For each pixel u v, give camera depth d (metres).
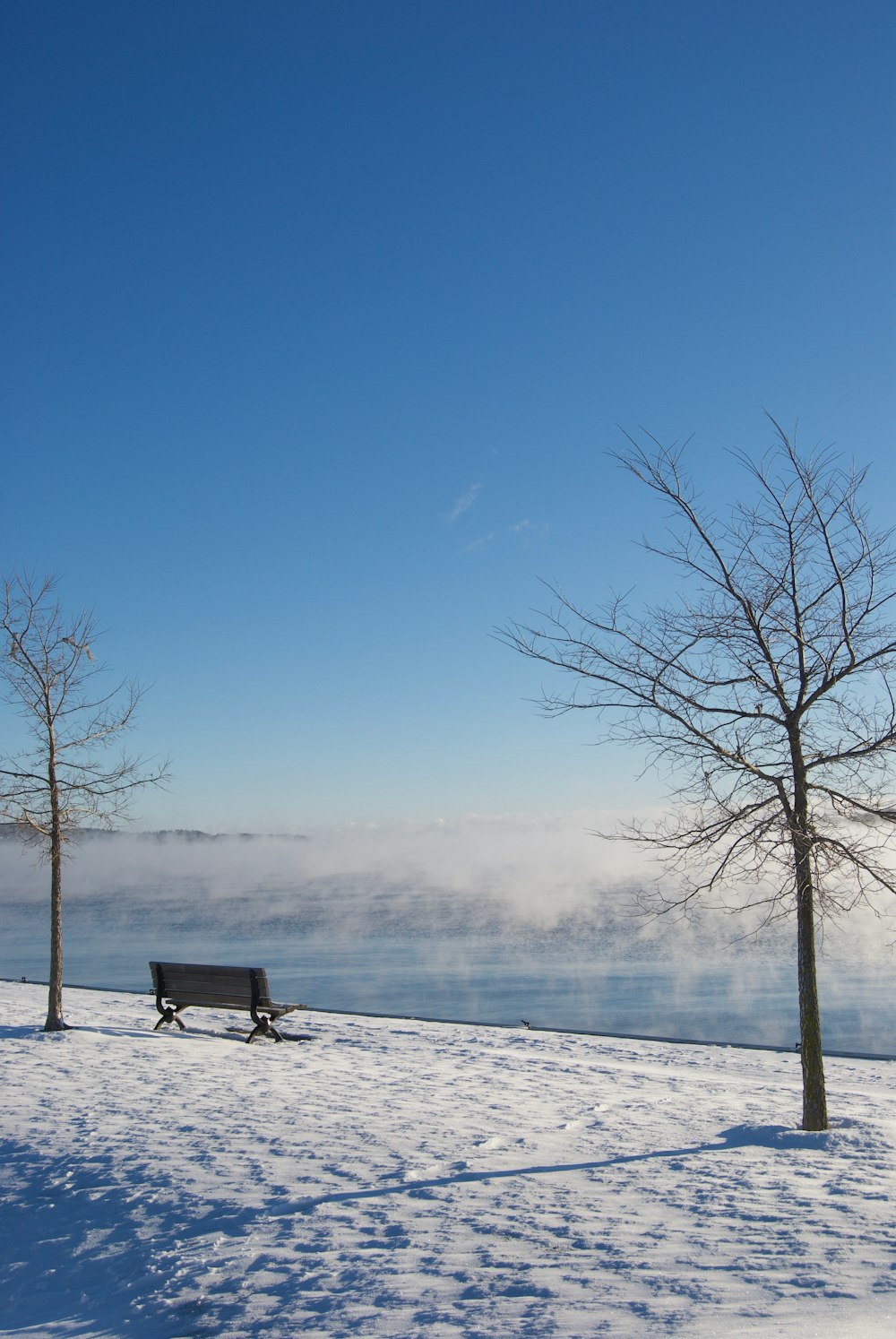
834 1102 10.27
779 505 9.25
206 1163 7.06
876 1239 5.39
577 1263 5.05
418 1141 7.79
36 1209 6.40
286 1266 5.17
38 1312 5.04
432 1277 4.91
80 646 14.86
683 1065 13.13
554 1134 8.23
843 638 8.88
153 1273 5.20
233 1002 14.38
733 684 9.22
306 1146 7.55
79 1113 8.81
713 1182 6.61
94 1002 18.53
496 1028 16.56
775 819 8.82
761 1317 4.32
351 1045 14.02
